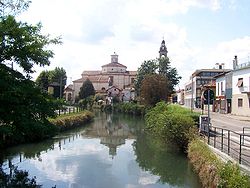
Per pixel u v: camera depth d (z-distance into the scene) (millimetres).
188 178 18562
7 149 27469
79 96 111938
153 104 63688
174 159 23266
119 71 134375
